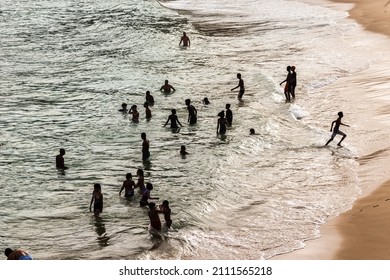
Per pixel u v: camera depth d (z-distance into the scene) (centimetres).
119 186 3578
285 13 9575
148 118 4794
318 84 5500
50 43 7519
